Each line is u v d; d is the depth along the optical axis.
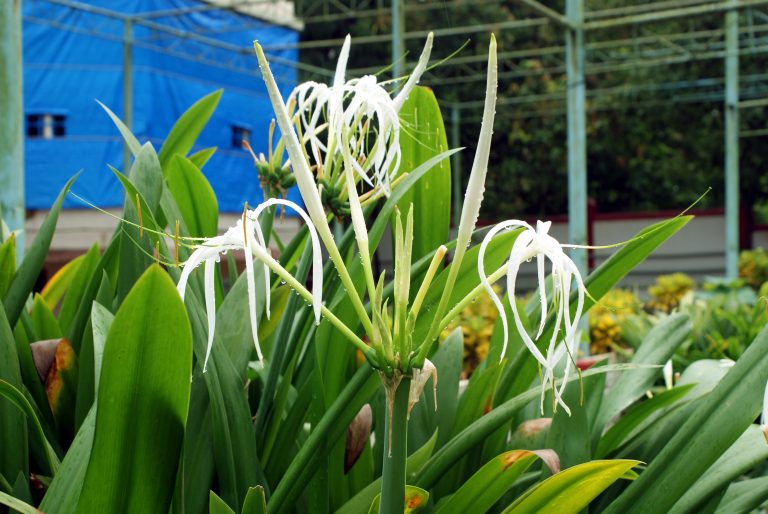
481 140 1.03
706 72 14.92
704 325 2.90
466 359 5.12
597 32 14.78
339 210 1.28
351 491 1.36
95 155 9.33
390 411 1.05
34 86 9.07
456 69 14.86
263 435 1.34
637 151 15.97
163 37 9.97
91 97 9.32
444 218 1.44
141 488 1.11
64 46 9.18
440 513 1.21
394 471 1.06
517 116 15.42
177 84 9.92
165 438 1.11
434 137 1.45
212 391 1.22
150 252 1.35
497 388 1.41
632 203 16.67
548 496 1.15
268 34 11.23
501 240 1.24
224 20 10.64
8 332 1.28
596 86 15.36
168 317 1.06
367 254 1.05
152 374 1.08
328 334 1.31
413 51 14.32
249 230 1.05
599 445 1.42
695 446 1.19
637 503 1.20
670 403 1.43
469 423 1.39
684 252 14.23
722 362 1.59
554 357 1.04
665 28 14.53
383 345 1.04
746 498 1.30
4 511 1.22
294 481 1.17
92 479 1.10
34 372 1.40
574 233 6.98
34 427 1.26
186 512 1.22
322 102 1.28
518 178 16.02
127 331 1.06
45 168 9.16
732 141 9.65
